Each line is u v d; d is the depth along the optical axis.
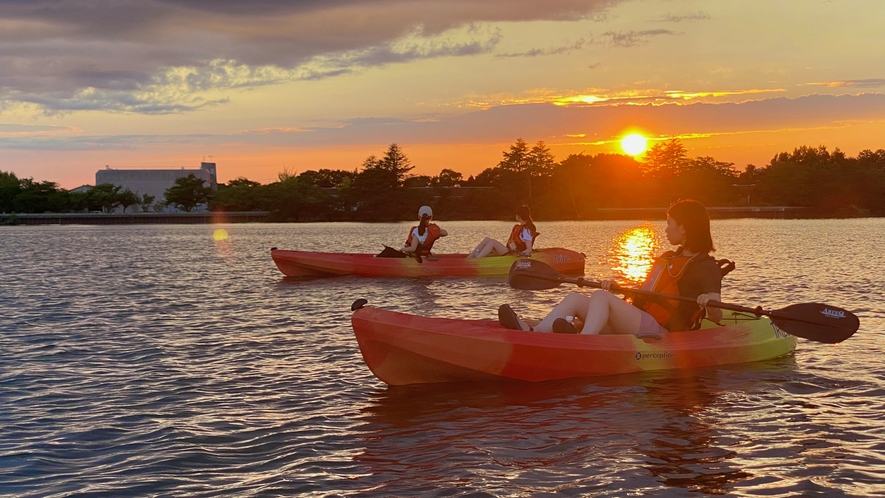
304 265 18.12
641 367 7.12
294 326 10.37
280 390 6.80
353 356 8.26
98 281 17.20
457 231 56.91
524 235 18.61
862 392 6.47
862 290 13.93
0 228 74.25
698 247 7.08
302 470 4.77
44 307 12.54
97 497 4.39
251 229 68.25
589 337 7.01
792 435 5.34
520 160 122.31
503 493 4.35
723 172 140.00
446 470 4.74
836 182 118.56
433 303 12.89
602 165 132.75
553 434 5.44
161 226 82.25
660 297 7.20
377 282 16.59
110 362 8.05
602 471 4.69
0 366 7.88
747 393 6.48
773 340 7.89
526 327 7.14
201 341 9.25
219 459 5.00
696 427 5.56
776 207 115.50
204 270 20.42
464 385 6.88
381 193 110.31
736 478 4.55
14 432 5.61
